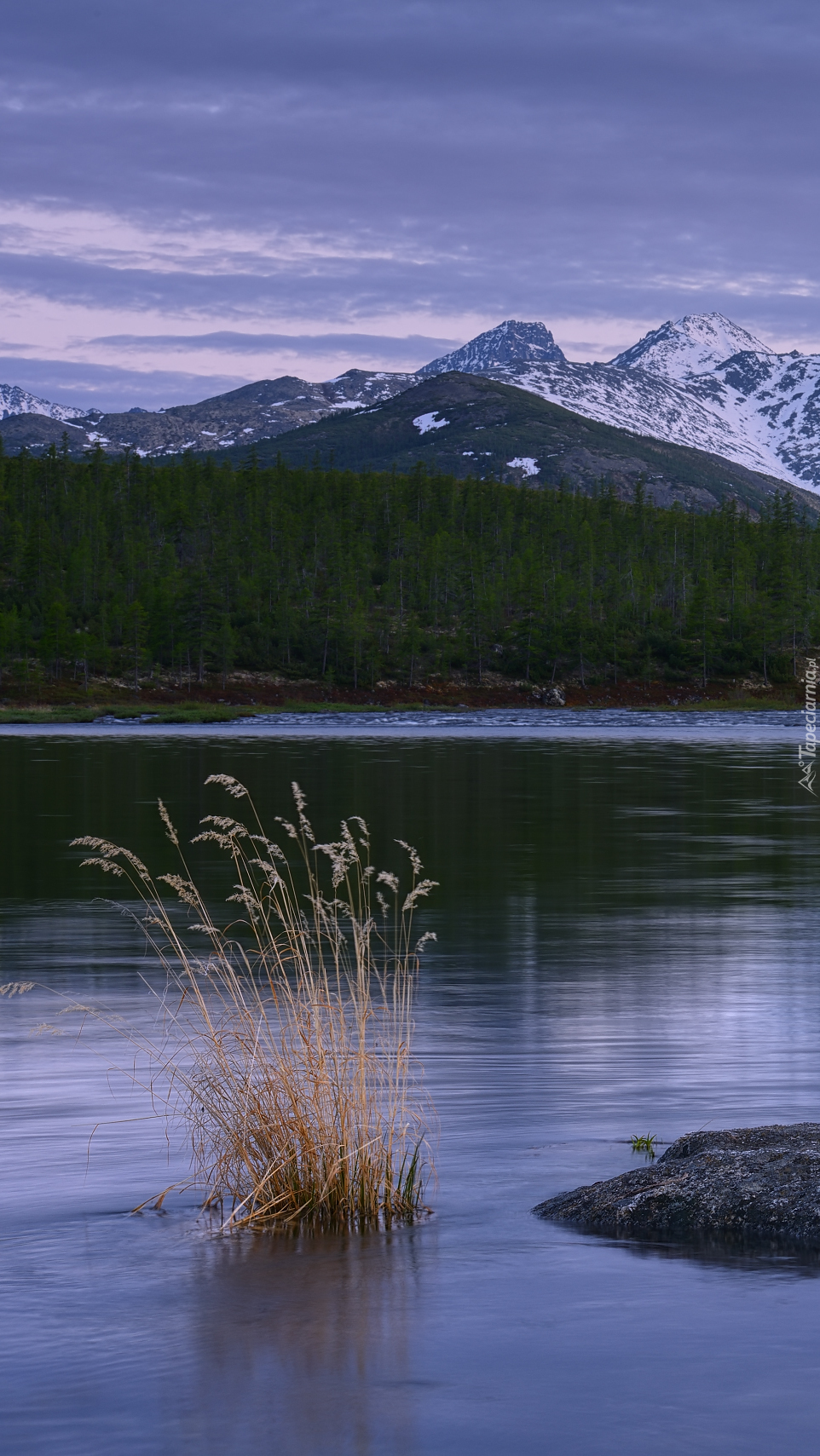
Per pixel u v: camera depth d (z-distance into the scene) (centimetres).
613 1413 453
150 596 16212
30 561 17312
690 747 7238
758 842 2820
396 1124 819
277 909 873
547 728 10425
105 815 3256
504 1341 512
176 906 1944
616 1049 1081
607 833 2981
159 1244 629
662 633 17388
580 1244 627
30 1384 480
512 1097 918
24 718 12038
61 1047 1078
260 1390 473
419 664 16438
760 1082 966
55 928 1742
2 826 3020
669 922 1816
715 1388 470
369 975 1430
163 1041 1098
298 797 862
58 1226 655
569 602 18425
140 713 13062
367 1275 585
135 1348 509
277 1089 717
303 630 16600
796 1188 646
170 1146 797
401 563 19300
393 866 2422
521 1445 432
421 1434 440
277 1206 678
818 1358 493
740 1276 579
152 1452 430
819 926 1778
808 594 19638
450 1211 679
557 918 1855
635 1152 783
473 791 4122
